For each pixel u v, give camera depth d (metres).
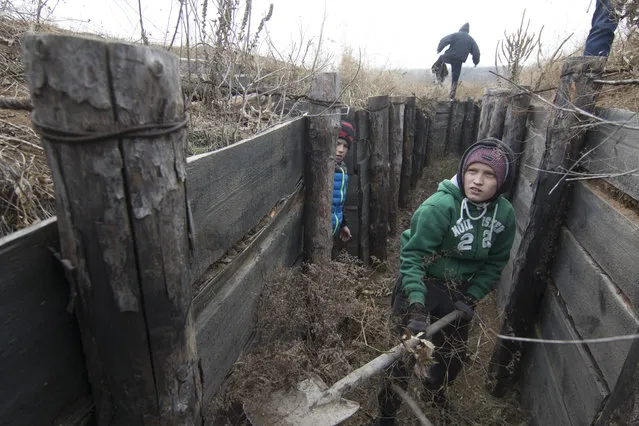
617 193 1.87
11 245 0.69
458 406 2.54
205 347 1.33
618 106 2.10
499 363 2.73
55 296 0.82
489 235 2.07
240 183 1.54
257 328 1.86
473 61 9.12
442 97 9.30
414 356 1.86
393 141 5.03
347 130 3.44
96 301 0.84
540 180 2.44
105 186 0.76
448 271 2.12
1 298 0.69
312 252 2.66
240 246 1.63
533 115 3.96
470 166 1.96
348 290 2.38
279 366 1.68
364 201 4.36
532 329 2.63
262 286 1.90
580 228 2.15
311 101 2.44
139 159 0.77
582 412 1.73
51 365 0.83
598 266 1.86
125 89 0.72
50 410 0.84
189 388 1.05
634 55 2.63
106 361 0.91
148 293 0.87
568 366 1.98
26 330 0.75
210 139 2.30
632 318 1.45
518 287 2.60
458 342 2.17
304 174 2.57
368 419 2.42
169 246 0.88
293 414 1.59
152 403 0.98
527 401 2.54
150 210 0.82
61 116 0.71
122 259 0.82
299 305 2.05
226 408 1.53
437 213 2.02
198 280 1.29
